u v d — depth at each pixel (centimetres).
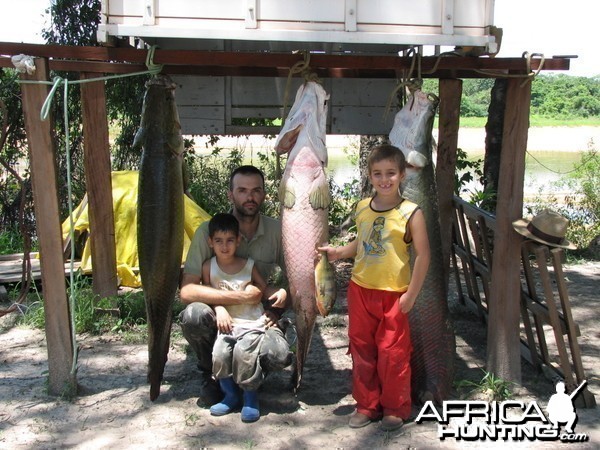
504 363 415
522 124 396
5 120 392
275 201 989
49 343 402
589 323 576
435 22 362
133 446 351
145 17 348
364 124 607
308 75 379
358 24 356
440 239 402
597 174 1116
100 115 532
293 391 416
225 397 390
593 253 837
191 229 691
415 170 390
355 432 367
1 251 812
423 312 397
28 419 380
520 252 413
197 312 376
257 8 351
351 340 378
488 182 871
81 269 630
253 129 595
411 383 404
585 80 4369
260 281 395
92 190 542
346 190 1030
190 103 588
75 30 962
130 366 462
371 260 366
